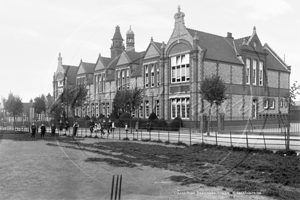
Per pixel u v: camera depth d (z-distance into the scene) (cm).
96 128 2053
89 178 771
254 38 3372
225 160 1086
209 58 2903
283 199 630
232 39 3434
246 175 851
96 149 1400
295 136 2033
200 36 3023
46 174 877
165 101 3166
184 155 1208
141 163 989
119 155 1180
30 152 1420
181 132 2583
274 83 3731
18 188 728
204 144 1562
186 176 783
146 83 3359
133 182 710
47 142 1956
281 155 1248
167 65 3191
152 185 680
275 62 3894
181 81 3031
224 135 2177
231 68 3080
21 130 3788
